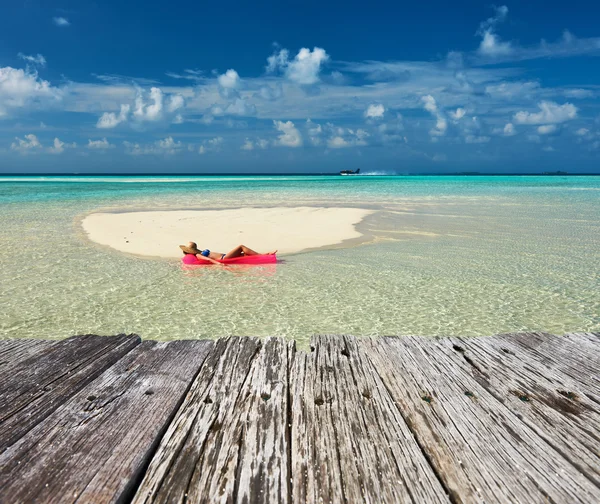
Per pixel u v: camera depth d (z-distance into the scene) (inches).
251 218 730.8
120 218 721.6
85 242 508.1
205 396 102.1
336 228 627.8
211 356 126.0
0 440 82.4
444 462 79.0
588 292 312.0
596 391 106.9
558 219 737.6
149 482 72.5
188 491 70.6
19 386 104.9
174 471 75.4
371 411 96.4
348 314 266.5
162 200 1144.2
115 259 422.6
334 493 70.6
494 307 279.9
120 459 77.0
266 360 123.5
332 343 137.8
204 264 402.6
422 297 300.8
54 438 83.3
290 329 241.8
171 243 506.3
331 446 83.1
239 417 92.9
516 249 475.5
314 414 95.0
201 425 89.7
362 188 1878.7
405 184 2357.3
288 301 292.4
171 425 89.6
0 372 112.8
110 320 255.1
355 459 79.3
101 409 94.6
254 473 75.0
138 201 1108.5
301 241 528.1
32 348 130.1
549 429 89.8
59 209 881.5
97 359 122.0
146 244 499.2
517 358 126.9
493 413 96.0
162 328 242.7
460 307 280.1
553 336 145.3
